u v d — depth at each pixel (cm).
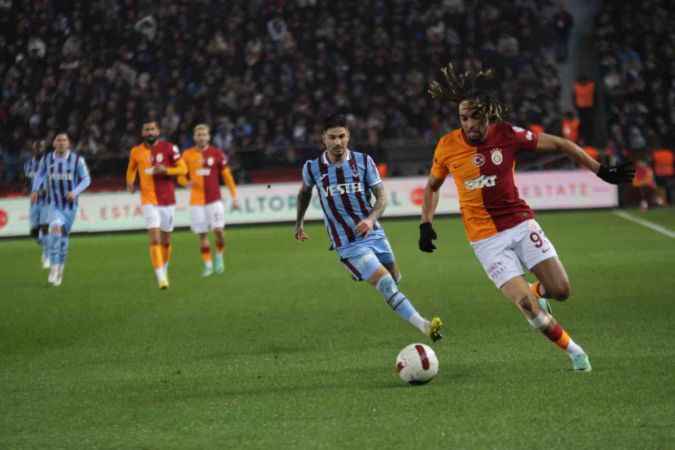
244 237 7519
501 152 2514
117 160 8975
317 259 5769
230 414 2289
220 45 9925
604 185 8512
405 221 8350
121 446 2059
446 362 2789
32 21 10475
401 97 9344
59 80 10144
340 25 9988
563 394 2323
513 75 9481
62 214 5156
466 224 2591
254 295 4409
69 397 2548
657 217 7662
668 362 2641
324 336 3325
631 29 9906
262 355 3033
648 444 1911
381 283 2978
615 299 3844
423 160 8869
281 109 9450
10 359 3134
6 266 6241
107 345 3319
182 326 3653
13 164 9231
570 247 5897
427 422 2134
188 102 9694
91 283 5112
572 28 10331
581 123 9488
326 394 2450
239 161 8906
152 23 10275
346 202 3039
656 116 9462
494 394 2359
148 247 7075
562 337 2538
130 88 9881
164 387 2622
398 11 10025
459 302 3947
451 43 9756
